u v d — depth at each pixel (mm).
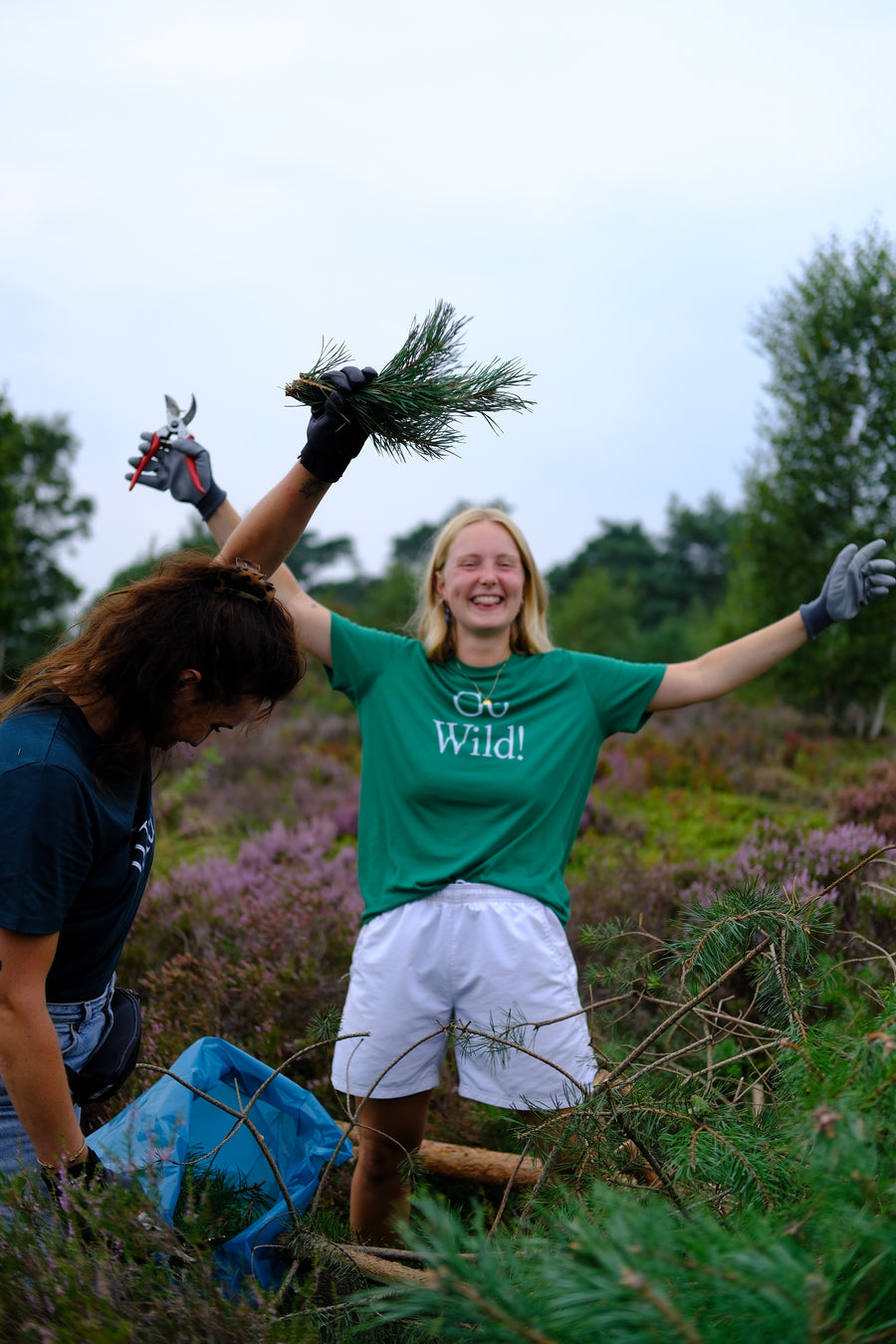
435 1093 3152
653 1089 1997
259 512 2166
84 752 1811
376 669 2809
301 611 2848
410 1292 1253
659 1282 1115
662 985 2418
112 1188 1637
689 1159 1675
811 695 12086
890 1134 1291
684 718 13000
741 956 2033
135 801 1949
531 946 2477
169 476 2854
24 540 30703
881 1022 1494
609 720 2818
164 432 2848
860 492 12461
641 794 8297
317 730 12523
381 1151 2559
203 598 1819
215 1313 1508
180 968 3725
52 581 31422
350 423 2086
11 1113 1881
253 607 1853
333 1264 1919
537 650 2873
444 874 2523
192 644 1785
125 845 1920
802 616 2891
